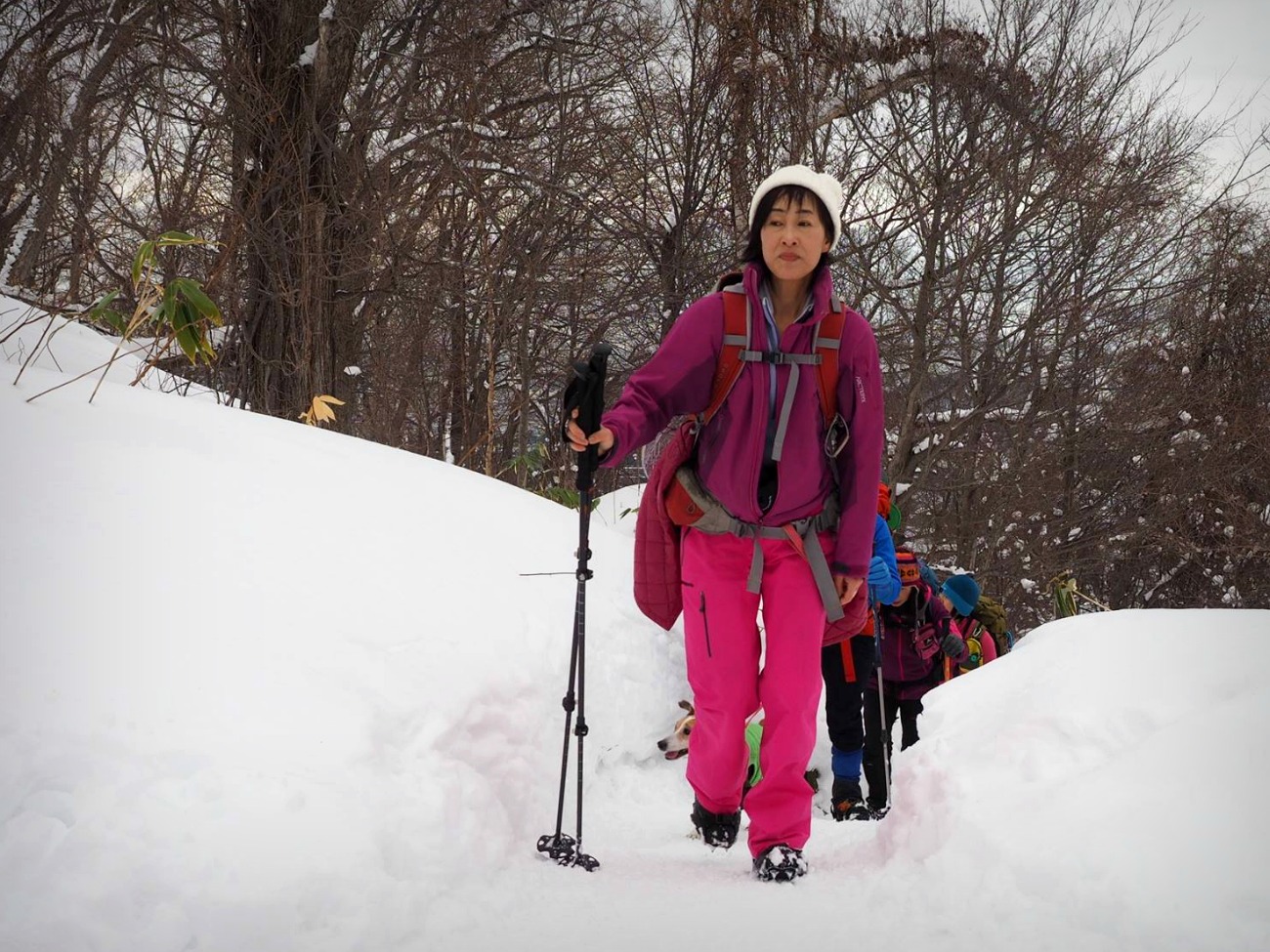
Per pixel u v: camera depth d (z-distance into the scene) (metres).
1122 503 19.59
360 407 15.74
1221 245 17.92
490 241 15.37
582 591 3.33
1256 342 18.61
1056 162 15.37
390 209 13.52
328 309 12.15
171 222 12.05
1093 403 17.70
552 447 10.53
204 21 12.84
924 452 17.05
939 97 15.27
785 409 3.11
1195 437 18.81
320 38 12.22
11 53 11.62
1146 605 21.38
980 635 6.18
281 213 11.65
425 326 14.94
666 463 3.27
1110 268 16.09
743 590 3.27
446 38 13.78
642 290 15.05
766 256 3.11
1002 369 16.08
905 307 16.08
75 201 12.43
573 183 14.80
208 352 5.27
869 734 5.45
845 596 3.31
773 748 3.20
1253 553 19.56
